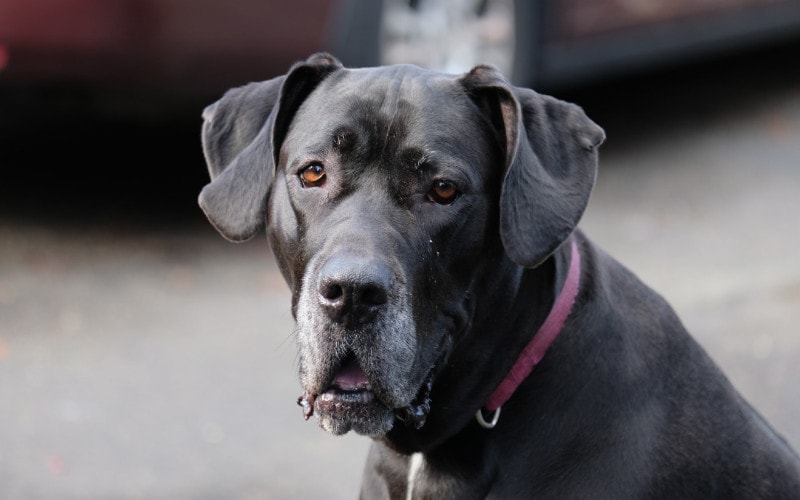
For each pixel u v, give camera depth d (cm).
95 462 796
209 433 835
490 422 523
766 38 1528
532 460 521
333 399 481
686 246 1145
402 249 482
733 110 1522
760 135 1439
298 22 1070
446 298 501
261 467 798
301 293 493
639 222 1202
